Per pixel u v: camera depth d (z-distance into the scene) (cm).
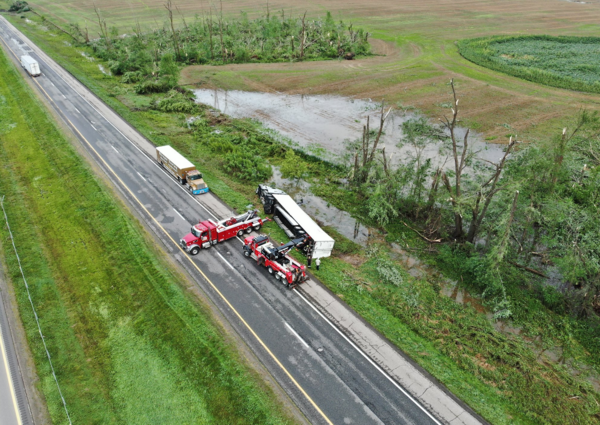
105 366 2623
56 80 7506
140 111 6538
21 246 3650
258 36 10444
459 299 3341
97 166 4812
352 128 6141
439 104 7056
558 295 3225
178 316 2925
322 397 2436
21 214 4069
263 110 6781
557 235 3366
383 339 2856
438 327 3009
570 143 4428
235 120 6325
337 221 4203
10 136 5531
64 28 11350
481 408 2434
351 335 2870
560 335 2988
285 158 5291
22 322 2919
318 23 11188
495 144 5700
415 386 2538
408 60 9456
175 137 5734
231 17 12675
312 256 3584
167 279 3247
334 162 5188
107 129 5753
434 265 3672
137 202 4216
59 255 3566
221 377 2520
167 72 7619
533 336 3005
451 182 4678
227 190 4544
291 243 3528
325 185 4772
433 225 3988
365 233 4059
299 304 3111
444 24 12706
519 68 8725
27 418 2314
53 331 2861
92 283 3253
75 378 2548
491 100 7231
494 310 3175
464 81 8150
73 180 4547
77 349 2739
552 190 3538
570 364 2792
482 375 2658
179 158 4669
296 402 2403
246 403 2378
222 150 5344
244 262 3528
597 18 13450
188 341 2745
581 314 3144
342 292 3266
